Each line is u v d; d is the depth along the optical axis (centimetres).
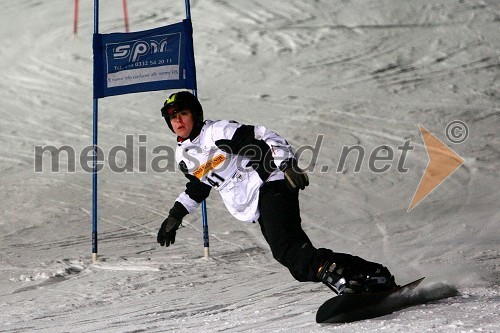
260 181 1472
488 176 3884
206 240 2708
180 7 7594
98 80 2827
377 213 3344
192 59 2794
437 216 3247
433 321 1181
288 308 1642
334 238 2977
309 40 6831
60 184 4131
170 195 3859
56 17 7612
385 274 1388
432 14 7344
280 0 7606
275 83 5978
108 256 2784
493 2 7588
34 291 2312
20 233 3262
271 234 1434
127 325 1617
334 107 5362
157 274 2450
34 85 6262
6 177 4319
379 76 6059
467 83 5894
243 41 6831
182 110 1498
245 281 2250
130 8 7675
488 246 2659
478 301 1399
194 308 1834
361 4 7512
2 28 7444
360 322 1263
